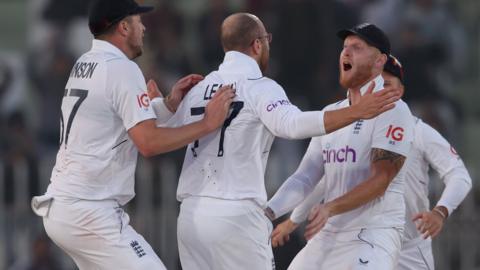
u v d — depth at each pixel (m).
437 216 23.77
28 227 40.28
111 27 21.52
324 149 22.91
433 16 48.66
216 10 47.56
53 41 49.19
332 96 45.50
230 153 20.95
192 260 21.47
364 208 22.30
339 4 46.94
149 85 23.25
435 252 38.72
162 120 22.28
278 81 46.31
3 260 40.06
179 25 47.34
